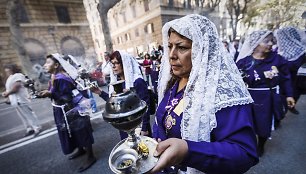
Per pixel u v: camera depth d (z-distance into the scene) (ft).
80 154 10.03
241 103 2.45
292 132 9.90
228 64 2.89
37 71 39.42
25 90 13.17
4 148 12.09
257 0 60.23
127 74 6.61
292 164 7.68
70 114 8.19
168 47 3.56
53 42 46.62
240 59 8.66
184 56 2.93
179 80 3.57
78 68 8.50
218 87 2.58
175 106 3.25
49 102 24.39
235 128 2.25
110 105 2.20
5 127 16.74
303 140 9.11
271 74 7.48
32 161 10.16
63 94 8.01
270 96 7.56
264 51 7.64
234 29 63.67
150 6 58.18
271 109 7.72
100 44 68.18
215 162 1.95
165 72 3.93
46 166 9.52
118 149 2.33
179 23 2.79
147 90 6.81
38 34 44.34
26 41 42.42
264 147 8.91
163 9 56.13
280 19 58.85
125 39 72.38
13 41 39.09
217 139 2.37
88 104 8.66
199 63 2.74
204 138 2.42
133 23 66.33
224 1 63.26
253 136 2.31
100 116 15.40
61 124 8.29
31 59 43.50
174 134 3.12
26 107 13.30
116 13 70.44
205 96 2.56
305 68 12.50
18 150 11.60
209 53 2.83
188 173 3.11
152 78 17.76
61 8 47.80
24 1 41.34
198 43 2.72
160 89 4.15
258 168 7.68
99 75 28.94
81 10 51.16
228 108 2.43
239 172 2.10
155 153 1.92
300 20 55.77
